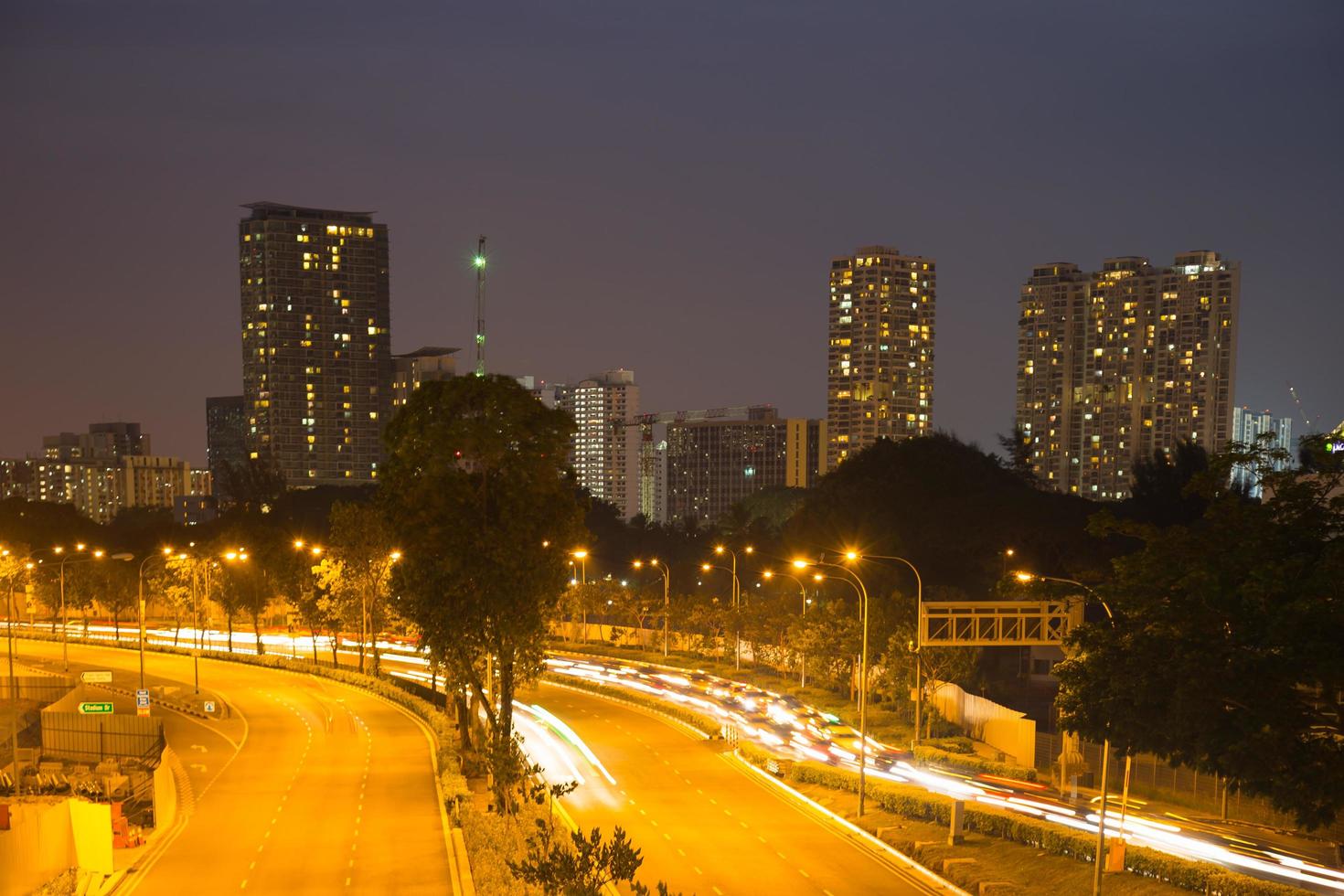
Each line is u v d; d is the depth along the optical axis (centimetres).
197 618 14362
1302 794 3359
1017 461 19075
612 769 7012
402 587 6303
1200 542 3869
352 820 5769
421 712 9100
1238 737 3509
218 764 7306
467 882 4672
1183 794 5797
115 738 7694
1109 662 3972
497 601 6047
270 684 10938
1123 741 3928
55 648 13738
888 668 8044
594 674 11275
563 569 6350
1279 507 3781
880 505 13912
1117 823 5300
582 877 3422
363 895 4522
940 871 4762
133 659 12744
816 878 4694
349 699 10006
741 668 11462
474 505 6109
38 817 4750
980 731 7762
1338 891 4194
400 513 6147
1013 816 5209
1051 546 12412
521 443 6150
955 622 6675
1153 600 3866
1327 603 3325
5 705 9194
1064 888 4397
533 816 5491
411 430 6097
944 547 12862
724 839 5325
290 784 6688
